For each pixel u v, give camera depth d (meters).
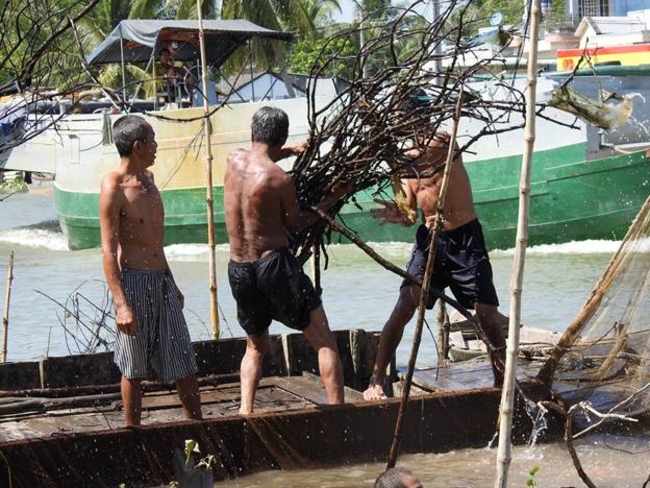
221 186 26.27
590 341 8.09
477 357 10.73
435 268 8.48
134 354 7.35
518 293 4.87
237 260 7.90
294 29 38.00
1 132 8.09
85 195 28.66
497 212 24.53
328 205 8.36
